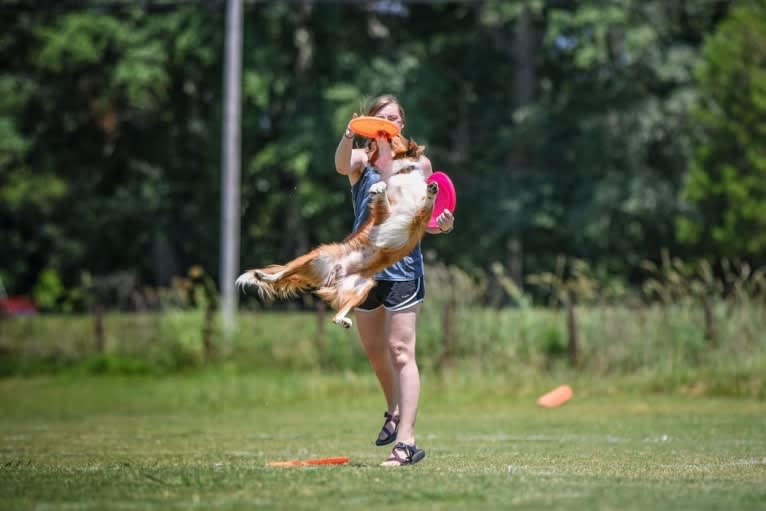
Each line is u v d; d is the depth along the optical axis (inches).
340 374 2431.1
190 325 2659.9
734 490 671.1
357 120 855.1
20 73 4800.7
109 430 1504.7
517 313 2361.0
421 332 2321.6
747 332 2167.8
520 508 592.4
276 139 4658.0
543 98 4586.6
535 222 4389.8
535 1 4264.3
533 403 1931.6
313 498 632.4
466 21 4847.4
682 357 2164.1
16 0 4503.0
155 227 4894.2
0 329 2854.3
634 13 4362.7
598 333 2244.1
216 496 641.6
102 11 4475.9
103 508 597.3
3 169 4884.4
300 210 4507.9
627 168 4498.0
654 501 616.4
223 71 4416.8
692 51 4549.7
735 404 1856.5
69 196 5142.7
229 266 2819.9
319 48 4584.2
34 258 6063.0
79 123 4773.6
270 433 1423.5
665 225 4507.9
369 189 850.8
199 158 4744.1
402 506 604.4
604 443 1207.6
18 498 635.5
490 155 4685.0
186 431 1471.5
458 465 864.9
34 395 2239.2
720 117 3695.9
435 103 4574.3
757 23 3631.9
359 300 835.4
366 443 1243.2
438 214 914.7
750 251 3654.0
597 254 4714.6
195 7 4347.9
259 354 2618.1
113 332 2805.1
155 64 4308.6
